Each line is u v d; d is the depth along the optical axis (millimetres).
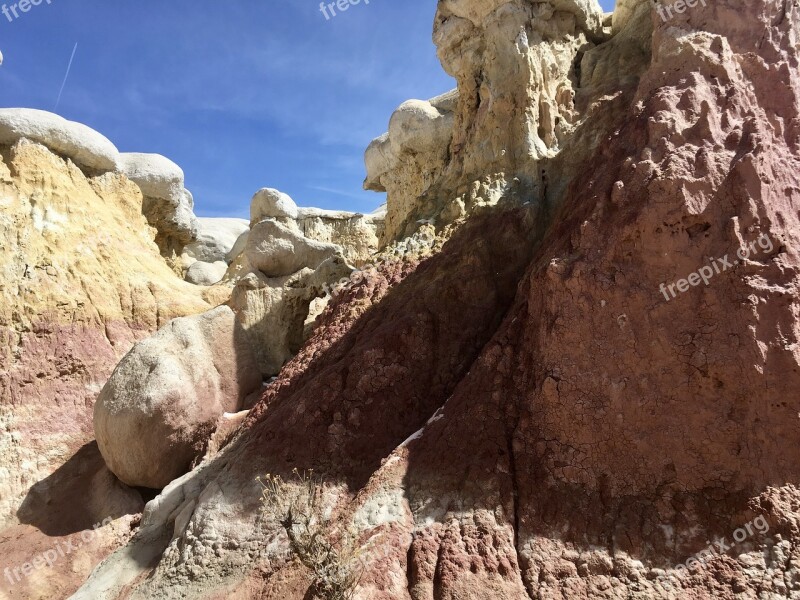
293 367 10359
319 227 27625
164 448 10164
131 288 15953
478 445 7059
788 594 5164
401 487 6980
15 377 12742
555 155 10547
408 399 8523
